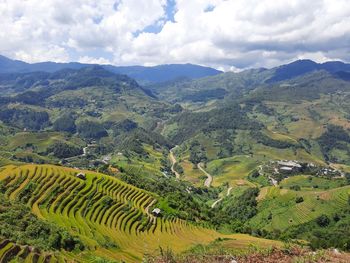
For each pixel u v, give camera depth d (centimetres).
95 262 6625
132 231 11444
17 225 7762
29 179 11825
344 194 18812
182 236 12369
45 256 6412
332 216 17288
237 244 8838
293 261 3956
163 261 4134
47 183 11881
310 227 17025
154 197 15312
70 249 7775
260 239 11606
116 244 9456
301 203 19250
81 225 10012
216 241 10494
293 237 15712
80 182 12900
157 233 12125
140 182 17838
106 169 19588
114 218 11731
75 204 11412
